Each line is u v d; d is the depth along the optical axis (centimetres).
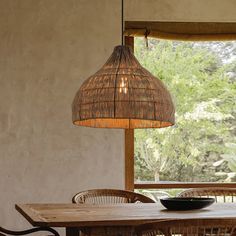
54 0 575
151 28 581
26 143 560
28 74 567
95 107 342
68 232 363
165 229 254
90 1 578
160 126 385
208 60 595
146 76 352
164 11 582
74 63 571
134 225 309
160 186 578
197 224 253
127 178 574
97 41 575
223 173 585
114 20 578
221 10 586
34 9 573
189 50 596
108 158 564
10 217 552
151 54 592
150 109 343
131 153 576
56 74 569
